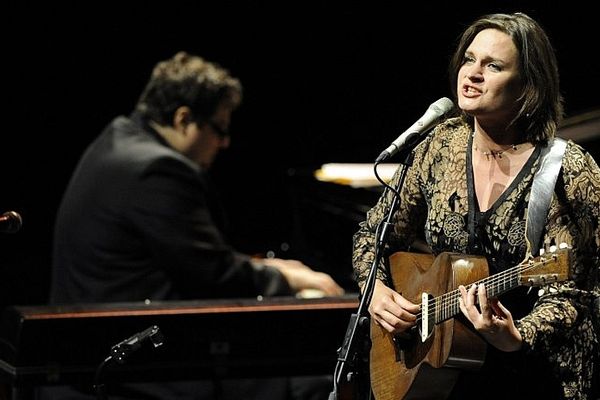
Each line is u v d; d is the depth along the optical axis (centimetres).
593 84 2186
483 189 926
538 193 882
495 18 901
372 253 1025
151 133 1516
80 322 1281
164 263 1434
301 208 2052
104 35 2445
